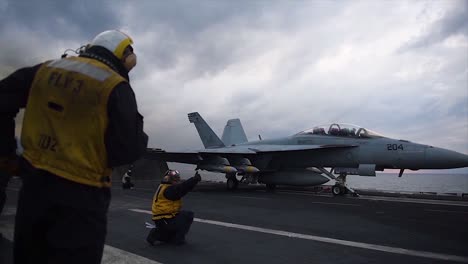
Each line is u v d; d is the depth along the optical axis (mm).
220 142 27484
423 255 5605
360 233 7340
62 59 2137
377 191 18672
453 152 14703
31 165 1949
